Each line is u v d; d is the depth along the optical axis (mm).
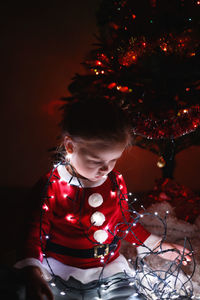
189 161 2207
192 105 1193
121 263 833
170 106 1215
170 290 828
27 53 2213
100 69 1229
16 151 2254
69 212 811
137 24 1232
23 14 2193
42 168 2258
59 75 2225
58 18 2197
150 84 1236
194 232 1204
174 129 1192
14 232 1386
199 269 964
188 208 1387
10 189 2156
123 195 889
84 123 746
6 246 1232
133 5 1267
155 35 1200
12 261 1035
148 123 1201
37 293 649
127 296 743
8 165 2256
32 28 2201
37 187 837
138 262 972
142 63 1188
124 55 1205
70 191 815
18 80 2221
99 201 807
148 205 1414
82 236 802
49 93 2234
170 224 1218
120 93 1236
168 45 1162
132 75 1224
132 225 874
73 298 749
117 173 898
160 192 1483
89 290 752
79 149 754
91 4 2178
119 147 747
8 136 2242
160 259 1007
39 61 2219
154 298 829
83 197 811
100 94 1250
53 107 2230
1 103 2227
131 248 1105
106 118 749
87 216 809
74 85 1332
